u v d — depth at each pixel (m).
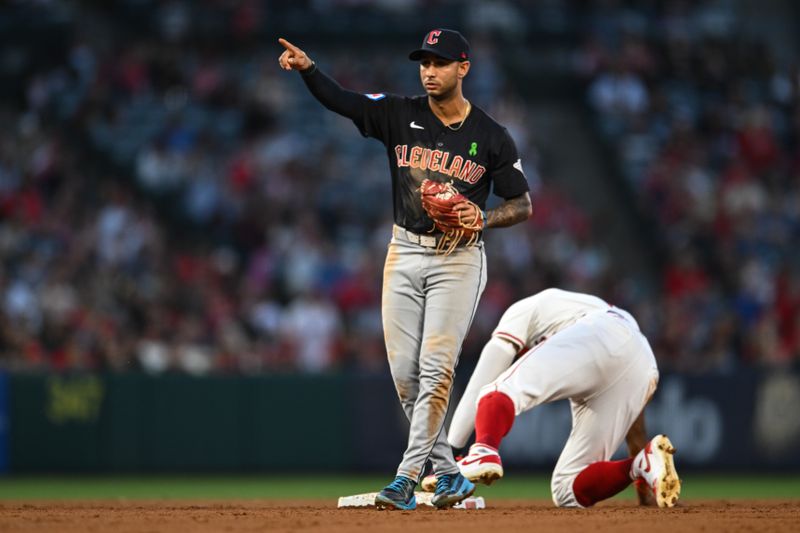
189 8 80.56
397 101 20.98
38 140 68.94
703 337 54.88
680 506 24.08
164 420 47.41
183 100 71.75
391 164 21.08
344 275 58.09
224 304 54.50
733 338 54.03
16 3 79.06
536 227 62.66
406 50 81.25
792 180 71.94
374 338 53.41
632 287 64.44
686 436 49.09
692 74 78.38
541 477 48.00
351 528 17.75
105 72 72.88
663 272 65.94
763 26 91.44
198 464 47.44
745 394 49.53
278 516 20.22
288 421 48.12
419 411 20.75
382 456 48.44
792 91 79.75
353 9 82.31
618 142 73.38
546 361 22.55
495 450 21.47
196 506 26.05
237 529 17.81
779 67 83.62
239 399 47.91
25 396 46.62
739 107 75.12
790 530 17.91
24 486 43.00
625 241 69.44
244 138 67.88
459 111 20.72
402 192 20.78
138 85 72.19
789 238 66.69
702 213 66.88
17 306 53.88
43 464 46.62
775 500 29.84
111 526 18.48
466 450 44.78
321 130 70.69
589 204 71.88
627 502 28.47
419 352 21.00
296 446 48.09
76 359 49.69
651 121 74.88
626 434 25.31
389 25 81.44
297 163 65.38
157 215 64.88
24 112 75.25
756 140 72.69
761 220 67.38
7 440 46.41
